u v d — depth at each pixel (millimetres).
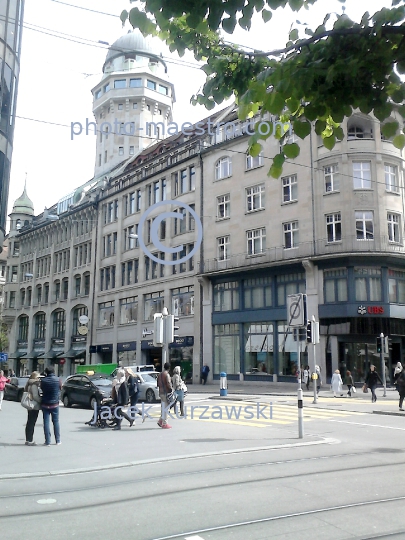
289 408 21328
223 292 38781
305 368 33406
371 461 9648
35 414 11844
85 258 54562
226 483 7859
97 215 52688
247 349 36812
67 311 55375
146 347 43688
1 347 64875
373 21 3785
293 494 7125
